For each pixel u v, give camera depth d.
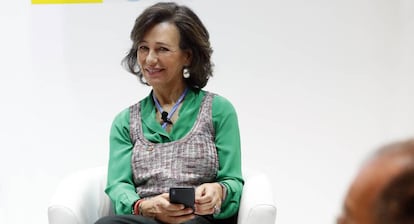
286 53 3.85
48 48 3.89
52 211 2.40
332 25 3.81
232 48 3.85
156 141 2.59
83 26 3.88
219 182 2.51
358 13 3.79
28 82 3.91
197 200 2.28
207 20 3.83
